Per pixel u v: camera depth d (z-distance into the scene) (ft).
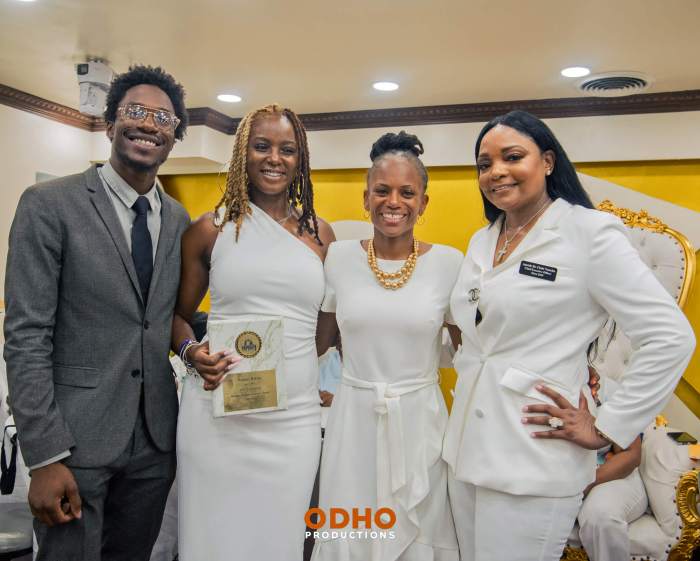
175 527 8.53
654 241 11.83
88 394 5.50
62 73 12.48
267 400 5.53
